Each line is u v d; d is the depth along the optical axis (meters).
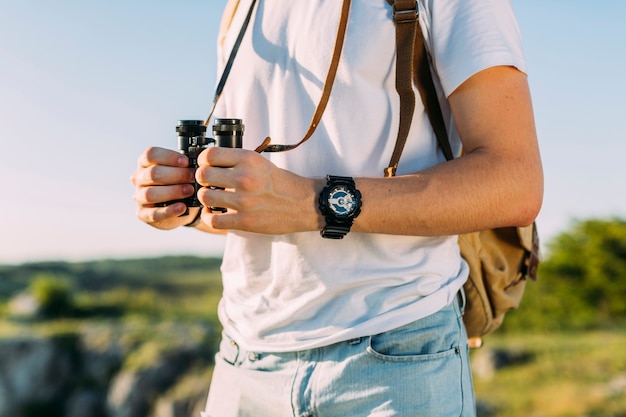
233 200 1.42
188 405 27.66
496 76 1.52
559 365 23.39
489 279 1.96
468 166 1.49
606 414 17.39
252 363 1.71
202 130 1.58
